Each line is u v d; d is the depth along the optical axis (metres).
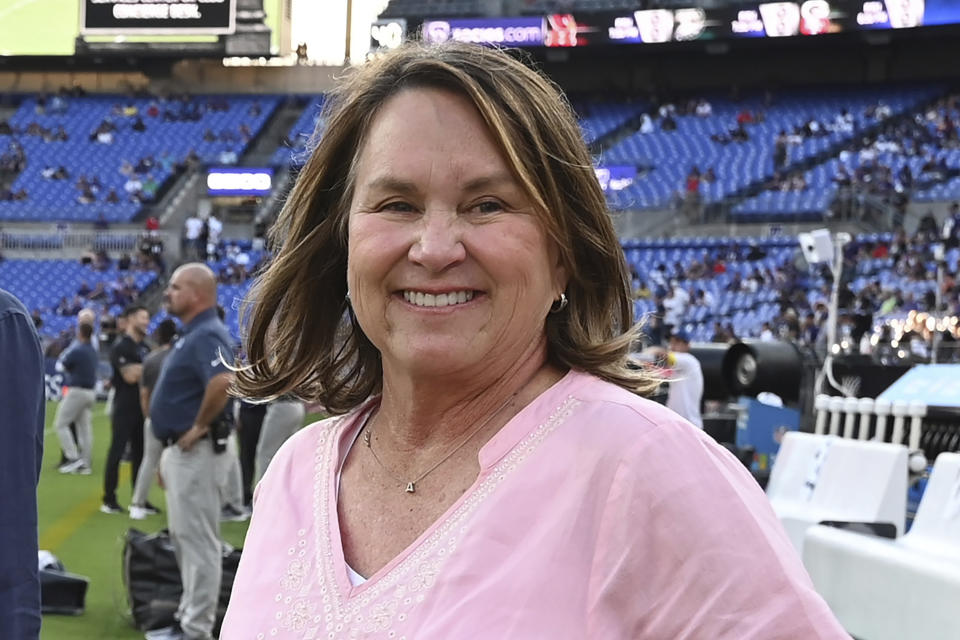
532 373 1.38
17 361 2.03
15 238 30.12
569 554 1.16
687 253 26.50
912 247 23.70
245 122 34.28
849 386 7.08
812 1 29.11
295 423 8.30
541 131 1.32
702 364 6.66
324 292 1.63
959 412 5.06
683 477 1.15
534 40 31.50
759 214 26.92
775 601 1.09
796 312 21.81
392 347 1.34
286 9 33.75
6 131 34.03
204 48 33.19
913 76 30.97
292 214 1.58
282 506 1.47
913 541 3.85
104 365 23.17
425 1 32.31
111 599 6.45
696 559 1.11
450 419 1.36
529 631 1.14
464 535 1.23
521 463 1.25
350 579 1.32
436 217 1.30
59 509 9.52
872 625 3.19
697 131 31.06
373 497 1.40
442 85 1.32
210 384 5.15
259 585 1.39
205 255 29.31
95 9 33.72
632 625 1.13
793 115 30.78
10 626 1.96
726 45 30.56
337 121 1.45
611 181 29.44
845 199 26.12
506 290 1.31
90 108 35.00
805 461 5.32
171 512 5.29
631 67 33.34
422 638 1.18
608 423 1.21
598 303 1.42
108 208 31.36
